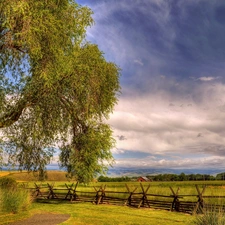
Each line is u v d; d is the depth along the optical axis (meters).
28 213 13.59
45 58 11.49
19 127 14.80
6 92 13.26
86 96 15.05
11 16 10.01
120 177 83.19
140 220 11.98
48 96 13.34
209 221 8.37
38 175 16.89
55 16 11.88
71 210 15.20
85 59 14.93
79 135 16.70
